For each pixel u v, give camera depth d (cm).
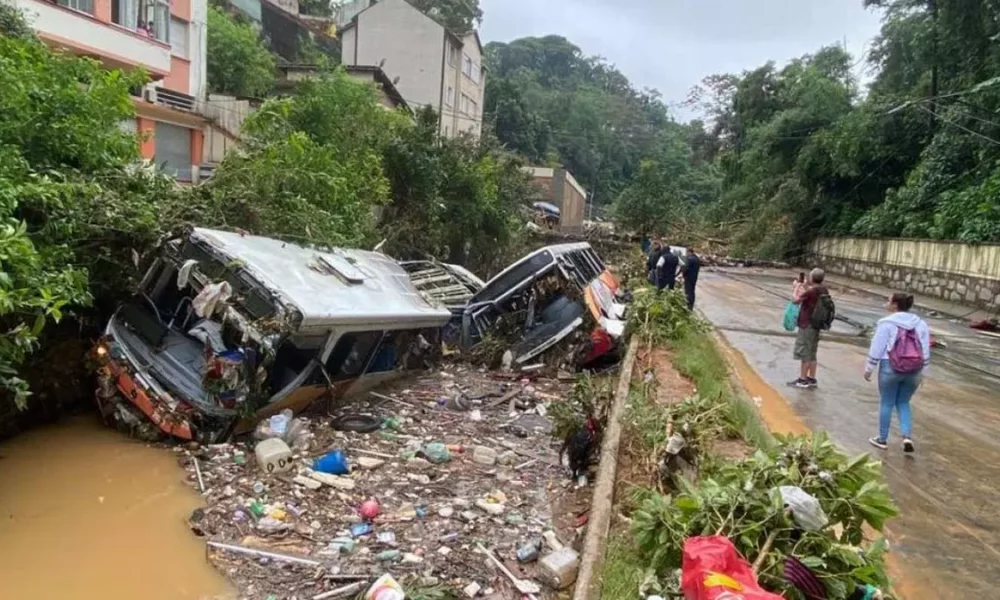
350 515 657
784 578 375
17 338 616
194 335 821
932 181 3066
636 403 793
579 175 8144
